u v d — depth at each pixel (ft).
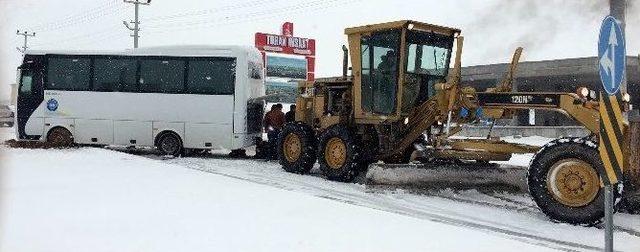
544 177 23.21
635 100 93.76
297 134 39.47
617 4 35.32
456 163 29.94
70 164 36.04
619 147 15.47
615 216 23.89
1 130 95.09
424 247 16.75
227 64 49.11
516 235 20.90
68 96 51.57
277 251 15.90
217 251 15.74
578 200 22.45
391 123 33.58
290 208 22.53
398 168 29.81
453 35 35.19
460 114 28.73
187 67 49.75
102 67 51.26
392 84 33.24
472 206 26.40
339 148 35.53
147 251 15.56
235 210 21.76
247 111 49.65
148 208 21.67
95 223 18.90
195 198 24.21
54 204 22.08
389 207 26.09
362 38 35.04
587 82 97.14
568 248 19.07
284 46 106.32
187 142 49.70
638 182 23.68
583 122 23.48
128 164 36.68
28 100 52.13
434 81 34.68
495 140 29.55
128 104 50.62
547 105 24.70
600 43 15.43
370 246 16.74
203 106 49.21
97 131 51.13
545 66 89.81
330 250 16.17
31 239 16.65
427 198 28.50
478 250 16.55
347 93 37.24
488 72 96.27
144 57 50.60
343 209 22.61
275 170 41.24
